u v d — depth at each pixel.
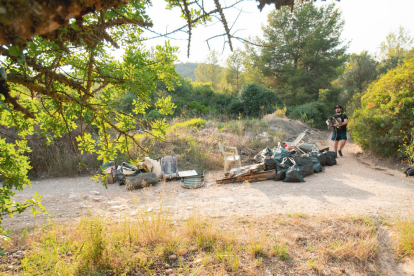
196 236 3.70
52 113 2.59
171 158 7.93
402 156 8.23
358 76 24.25
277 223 4.20
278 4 1.30
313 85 23.69
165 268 3.05
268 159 7.33
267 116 15.68
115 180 7.35
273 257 3.29
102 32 1.85
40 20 1.02
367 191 5.90
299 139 9.49
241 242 3.58
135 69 2.26
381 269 3.20
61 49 1.83
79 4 1.10
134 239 3.56
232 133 11.26
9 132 8.00
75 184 7.36
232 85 32.12
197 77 37.47
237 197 5.80
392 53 30.86
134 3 2.23
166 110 2.68
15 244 3.53
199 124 12.24
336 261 3.25
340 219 4.27
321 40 23.33
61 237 3.65
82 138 2.30
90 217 3.55
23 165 2.71
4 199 2.56
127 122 2.60
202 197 5.90
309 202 5.27
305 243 3.62
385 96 9.38
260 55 25.61
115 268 2.95
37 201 2.73
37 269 2.78
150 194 6.26
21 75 1.62
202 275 2.88
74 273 2.79
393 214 4.50
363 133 9.46
